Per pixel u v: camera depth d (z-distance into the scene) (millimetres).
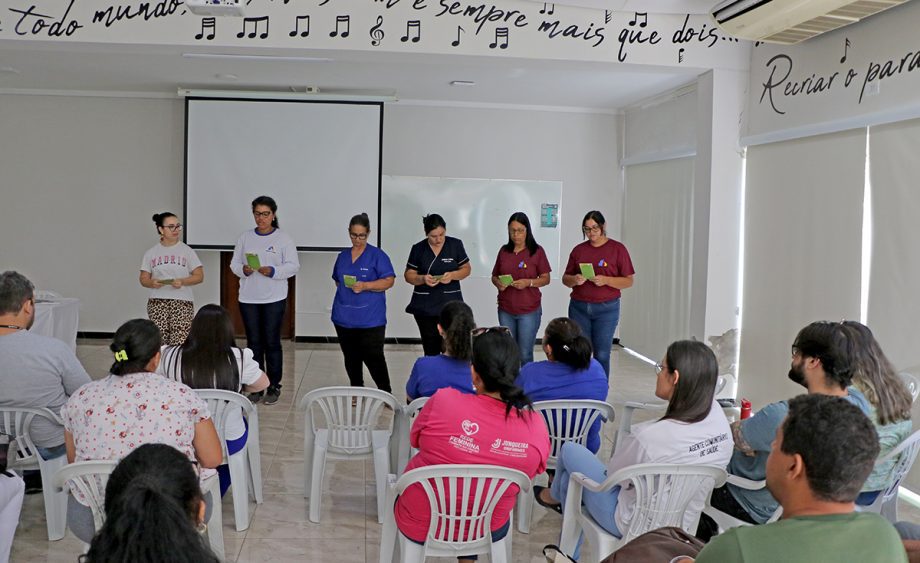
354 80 7176
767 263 5051
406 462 3609
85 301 8305
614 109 8586
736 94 5176
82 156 8164
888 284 3998
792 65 4730
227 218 7926
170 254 5477
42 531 3393
